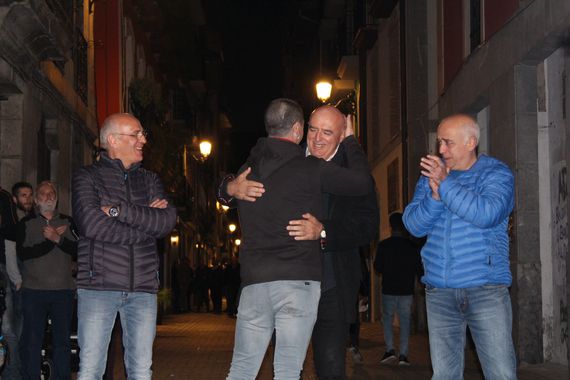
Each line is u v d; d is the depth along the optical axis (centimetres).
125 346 634
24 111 1340
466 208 554
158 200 642
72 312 912
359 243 595
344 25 3391
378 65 2689
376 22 2714
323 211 596
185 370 1240
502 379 566
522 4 1260
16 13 1166
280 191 524
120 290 615
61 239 883
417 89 2067
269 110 548
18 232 893
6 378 894
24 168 1340
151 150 2514
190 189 4231
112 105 2216
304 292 517
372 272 2672
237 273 3047
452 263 573
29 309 891
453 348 582
